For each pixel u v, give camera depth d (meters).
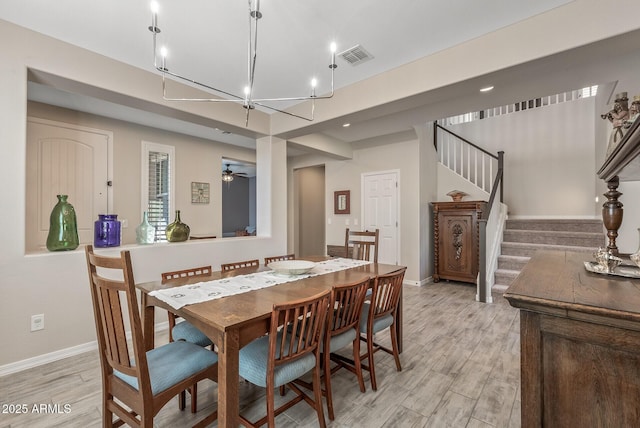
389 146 5.46
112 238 2.98
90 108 3.72
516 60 2.21
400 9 2.04
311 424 1.79
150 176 4.52
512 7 2.04
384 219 5.52
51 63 2.35
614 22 1.87
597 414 0.85
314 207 7.64
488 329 3.20
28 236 3.45
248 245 3.91
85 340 2.64
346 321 1.94
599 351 0.85
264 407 1.97
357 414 1.87
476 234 4.93
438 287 5.00
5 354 2.25
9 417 1.82
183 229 3.47
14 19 2.15
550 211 5.50
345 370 2.43
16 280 2.29
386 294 2.26
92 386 2.14
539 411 0.92
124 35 2.34
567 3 2.01
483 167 5.64
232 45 2.48
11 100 2.21
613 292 0.98
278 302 1.72
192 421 1.81
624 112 1.54
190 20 2.15
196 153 5.12
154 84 2.93
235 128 3.79
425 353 2.67
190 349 1.70
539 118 5.63
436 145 5.98
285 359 1.56
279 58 2.69
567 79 2.81
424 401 1.99
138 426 1.39
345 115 3.30
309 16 2.11
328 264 2.93
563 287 1.06
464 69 2.45
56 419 1.80
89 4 1.99
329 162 6.34
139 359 1.30
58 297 2.50
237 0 1.94
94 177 3.95
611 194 1.86
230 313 1.54
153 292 1.91
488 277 4.24
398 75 2.85
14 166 2.24
